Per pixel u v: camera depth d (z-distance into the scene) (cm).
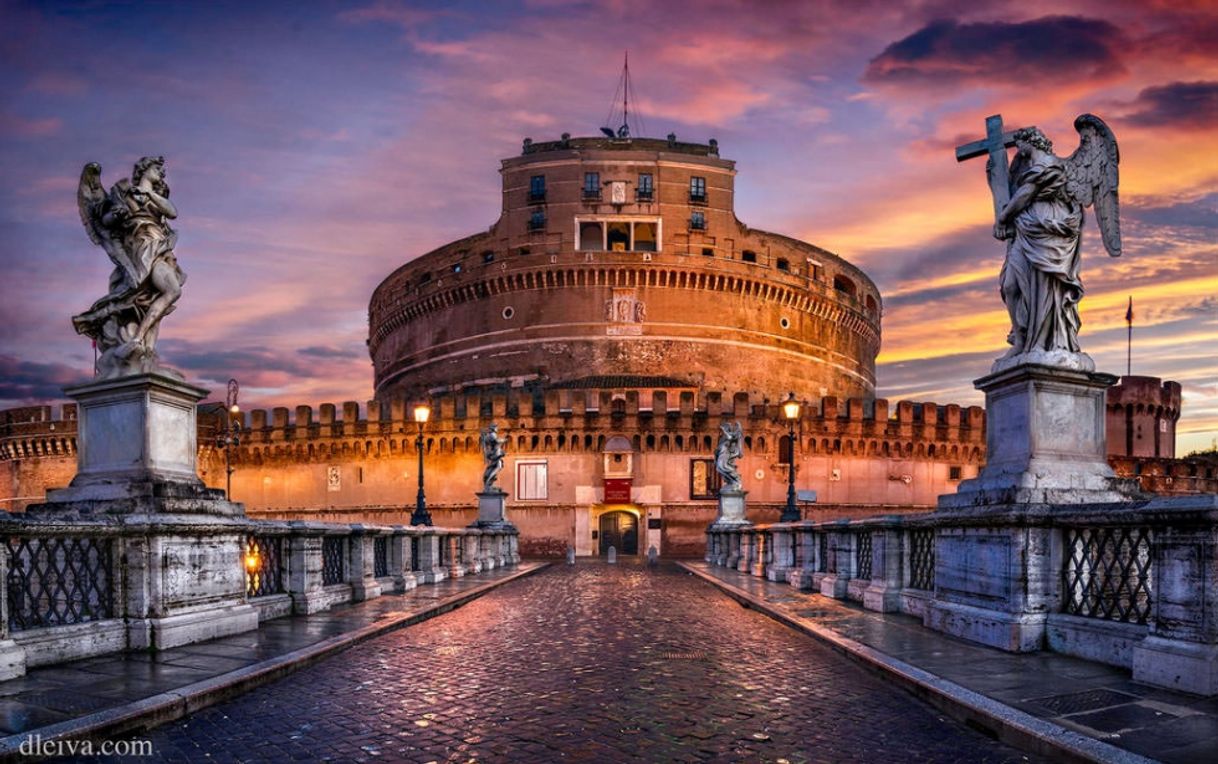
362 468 6806
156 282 1131
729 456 4066
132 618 1027
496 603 1917
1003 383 1075
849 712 788
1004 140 1134
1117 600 888
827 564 1964
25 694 782
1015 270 1083
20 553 906
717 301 7825
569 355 7644
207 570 1127
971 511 1066
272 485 7094
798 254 8450
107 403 1111
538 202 7825
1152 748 602
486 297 8038
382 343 9688
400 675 977
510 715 789
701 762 646
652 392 6900
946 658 938
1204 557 747
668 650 1172
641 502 6306
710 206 7925
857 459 6631
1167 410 7962
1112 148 1085
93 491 1074
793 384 8206
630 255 7644
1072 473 1020
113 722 696
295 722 758
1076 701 731
